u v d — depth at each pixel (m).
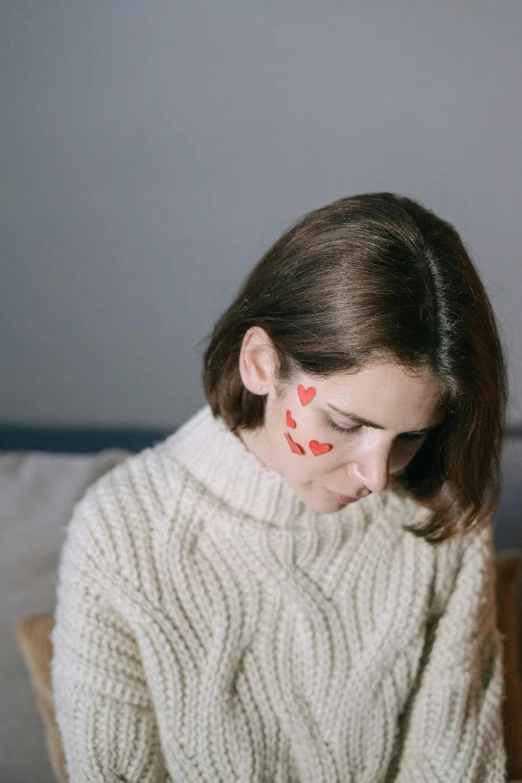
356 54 1.44
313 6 1.41
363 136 1.48
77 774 0.88
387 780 0.98
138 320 1.54
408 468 0.96
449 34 1.44
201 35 1.41
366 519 0.96
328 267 0.76
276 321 0.79
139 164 1.46
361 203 0.79
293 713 0.93
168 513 0.93
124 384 1.57
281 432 0.83
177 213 1.49
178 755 0.90
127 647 0.92
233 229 1.51
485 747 0.98
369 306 0.72
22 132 1.42
